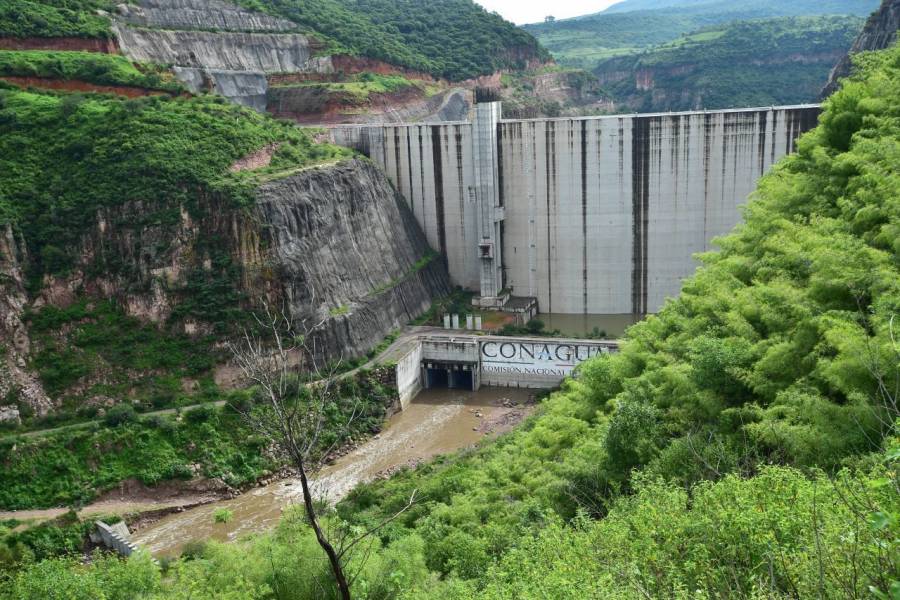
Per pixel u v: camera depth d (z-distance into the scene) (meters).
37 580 43.22
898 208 42.09
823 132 65.12
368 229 108.62
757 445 34.38
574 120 109.00
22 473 73.44
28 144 96.38
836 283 39.28
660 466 35.69
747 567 22.12
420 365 102.31
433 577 39.12
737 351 40.59
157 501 75.44
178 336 87.25
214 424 81.25
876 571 17.59
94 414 80.69
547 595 23.55
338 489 75.81
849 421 31.70
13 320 83.06
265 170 101.31
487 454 67.88
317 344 90.88
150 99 105.94
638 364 52.66
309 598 38.22
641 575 23.39
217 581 41.84
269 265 90.00
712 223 107.88
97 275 89.00
